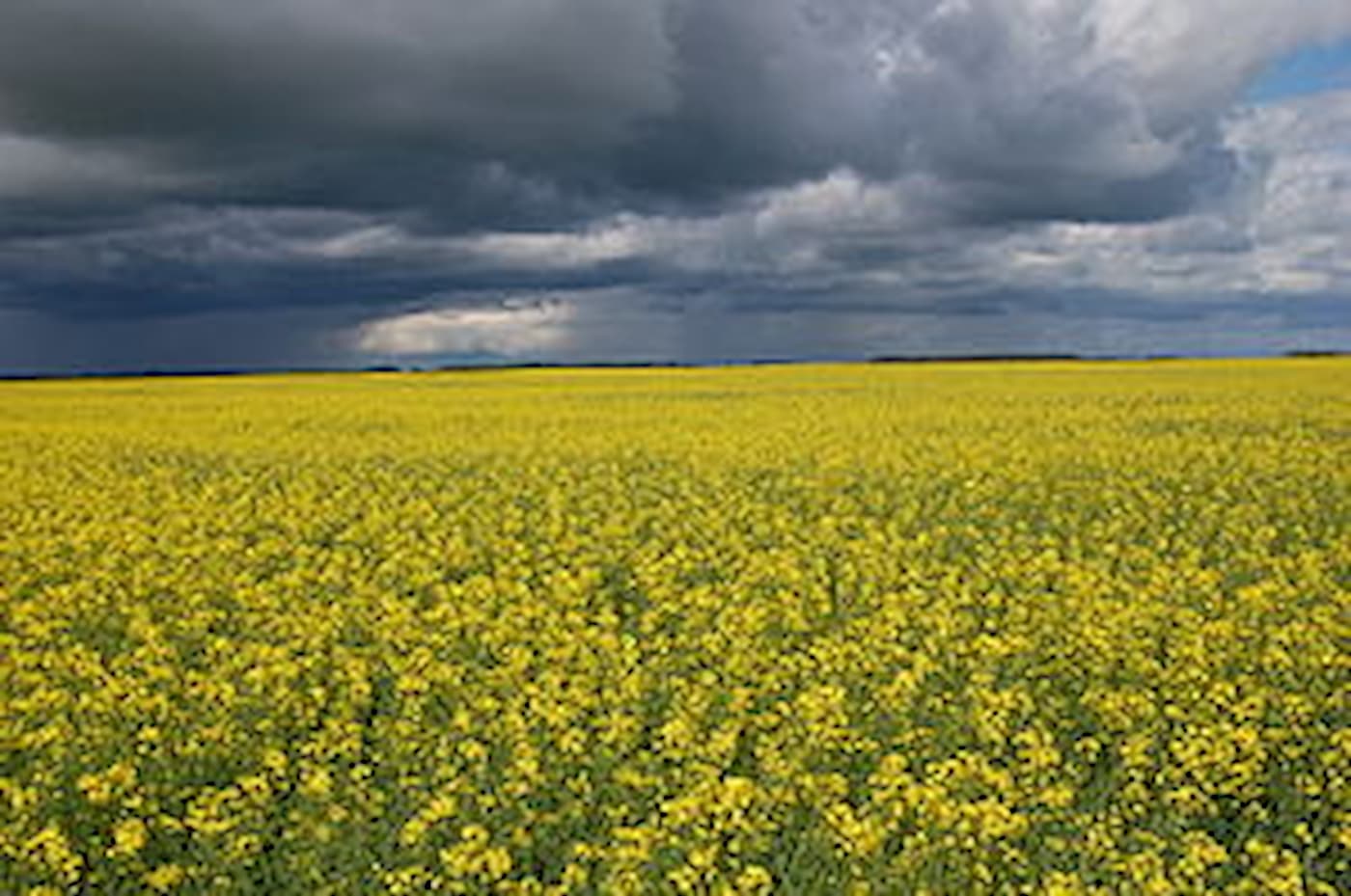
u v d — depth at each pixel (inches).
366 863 254.7
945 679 371.6
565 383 2108.8
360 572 521.0
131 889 251.8
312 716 336.8
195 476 850.1
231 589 498.6
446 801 263.6
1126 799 283.3
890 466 844.6
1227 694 336.2
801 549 567.2
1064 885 234.2
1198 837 252.8
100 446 1052.5
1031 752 290.7
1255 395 1470.2
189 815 269.7
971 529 603.5
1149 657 390.3
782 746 314.3
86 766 305.9
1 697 342.3
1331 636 407.8
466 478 823.7
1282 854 242.5
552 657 380.8
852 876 247.9
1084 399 1451.8
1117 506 674.2
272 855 264.4
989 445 939.3
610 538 604.4
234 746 317.4
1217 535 603.2
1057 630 413.4
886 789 286.4
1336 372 2046.0
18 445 1061.8
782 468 851.4
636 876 237.9
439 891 251.3
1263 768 309.4
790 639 414.9
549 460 913.5
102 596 466.3
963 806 258.7
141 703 330.6
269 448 1029.2
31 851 254.8
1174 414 1218.6
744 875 237.8
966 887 246.8
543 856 265.6
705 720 337.1
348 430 1181.7
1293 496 689.0
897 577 500.1
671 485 777.6
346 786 279.9
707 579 526.6
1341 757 299.7
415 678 352.8
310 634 415.5
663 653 396.8
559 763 301.9
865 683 359.6
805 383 1973.4
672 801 274.2
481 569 551.5
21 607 439.5
